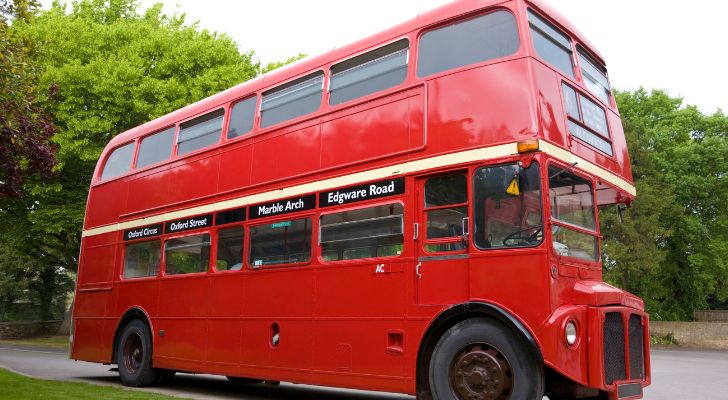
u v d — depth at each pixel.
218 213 10.70
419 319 7.36
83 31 25.22
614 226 29.62
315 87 9.54
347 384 8.00
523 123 6.90
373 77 8.67
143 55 25.41
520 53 7.13
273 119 10.14
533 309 6.45
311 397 10.80
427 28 8.16
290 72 10.08
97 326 13.09
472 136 7.27
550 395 7.78
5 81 11.45
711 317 34.16
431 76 7.89
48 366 16.84
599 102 8.59
